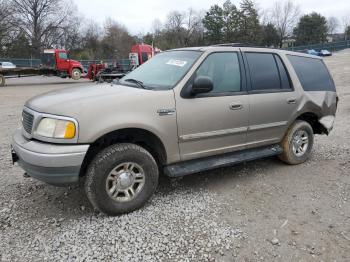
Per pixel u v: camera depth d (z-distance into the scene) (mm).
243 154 4973
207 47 4660
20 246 3314
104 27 76750
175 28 82562
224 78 4629
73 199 4297
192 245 3371
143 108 3871
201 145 4410
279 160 5883
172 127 4082
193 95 4238
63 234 3512
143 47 28609
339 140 7238
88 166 3773
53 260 3123
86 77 28094
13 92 18406
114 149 3746
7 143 6816
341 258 3244
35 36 65750
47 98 3939
